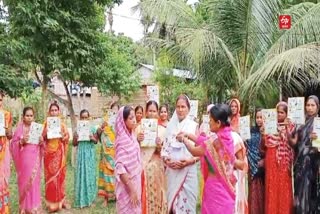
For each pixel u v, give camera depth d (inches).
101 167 326.0
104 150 323.3
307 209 228.8
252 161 250.8
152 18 416.2
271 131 239.5
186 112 221.6
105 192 323.0
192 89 621.9
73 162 472.1
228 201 172.9
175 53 422.0
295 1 529.3
